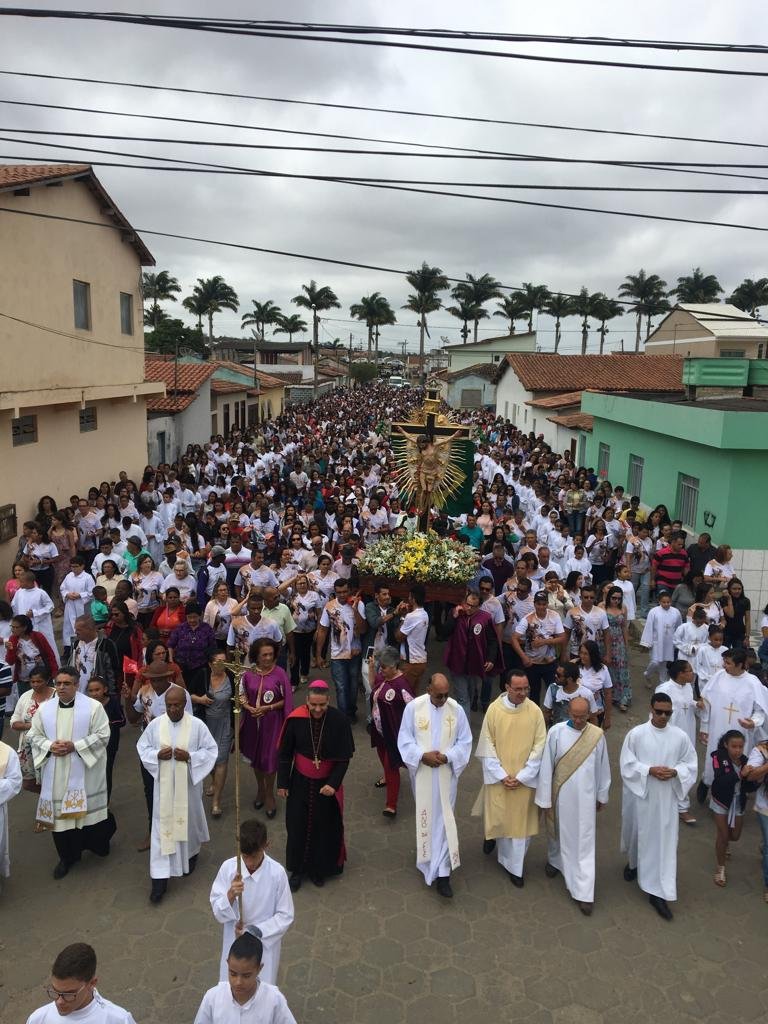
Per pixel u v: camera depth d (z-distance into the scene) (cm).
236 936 463
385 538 1121
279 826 730
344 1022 501
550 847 657
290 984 532
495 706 649
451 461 1190
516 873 643
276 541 1334
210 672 757
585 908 609
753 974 548
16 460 1450
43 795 638
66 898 621
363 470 2139
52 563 1220
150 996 519
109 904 614
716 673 770
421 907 616
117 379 1862
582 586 954
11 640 817
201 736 638
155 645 730
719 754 644
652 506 1670
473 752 875
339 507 1581
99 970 541
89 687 689
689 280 6500
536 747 627
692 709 763
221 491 1895
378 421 4088
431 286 7406
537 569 1088
